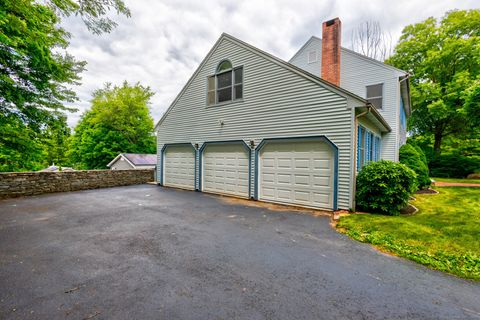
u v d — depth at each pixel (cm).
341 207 592
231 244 369
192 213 580
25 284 244
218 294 230
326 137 616
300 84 668
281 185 706
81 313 198
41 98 903
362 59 1100
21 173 820
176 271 277
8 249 341
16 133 938
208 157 929
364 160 733
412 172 543
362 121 696
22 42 570
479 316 200
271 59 732
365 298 225
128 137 2331
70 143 2511
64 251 335
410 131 2120
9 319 189
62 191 938
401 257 322
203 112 937
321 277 266
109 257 316
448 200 725
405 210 582
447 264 295
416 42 1814
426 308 210
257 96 766
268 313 202
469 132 1772
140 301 217
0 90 734
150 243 370
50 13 599
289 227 464
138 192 934
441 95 1688
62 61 899
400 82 1052
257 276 267
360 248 355
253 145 770
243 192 802
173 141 1070
